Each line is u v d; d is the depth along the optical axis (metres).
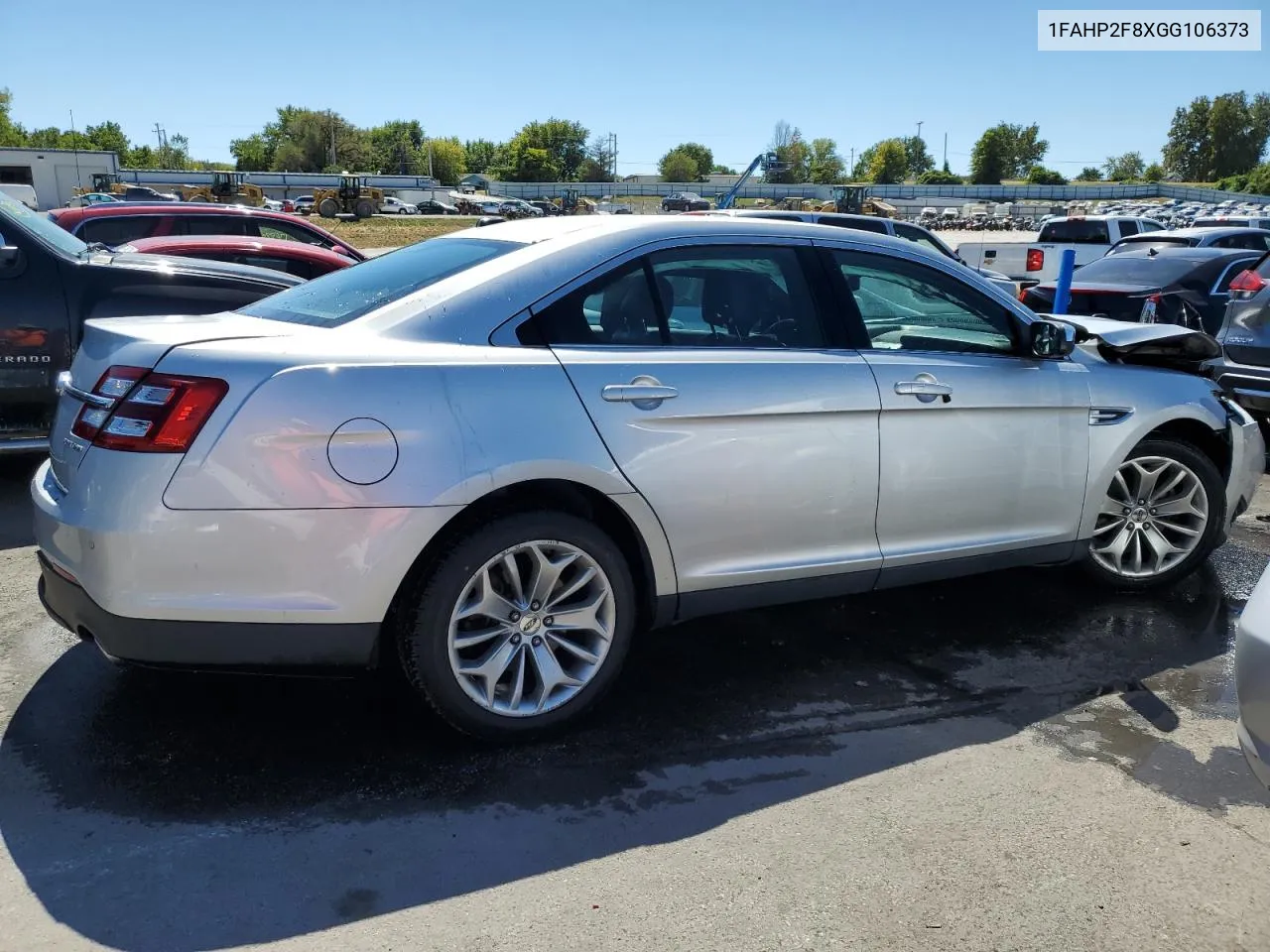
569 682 3.26
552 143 125.50
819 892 2.55
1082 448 4.22
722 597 3.50
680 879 2.59
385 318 3.11
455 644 3.05
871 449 3.65
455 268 3.35
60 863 2.57
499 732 3.16
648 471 3.23
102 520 2.76
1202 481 4.59
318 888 2.51
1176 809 2.96
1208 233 13.09
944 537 3.93
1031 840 2.79
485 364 3.04
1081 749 3.30
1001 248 18.05
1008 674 3.86
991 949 2.36
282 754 3.12
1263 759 2.41
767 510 3.48
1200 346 4.60
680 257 3.47
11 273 5.45
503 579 3.16
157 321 3.35
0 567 4.65
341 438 2.83
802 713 3.50
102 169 58.25
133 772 2.99
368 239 44.25
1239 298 7.35
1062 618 4.43
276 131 128.12
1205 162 131.50
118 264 5.79
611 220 3.54
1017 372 4.03
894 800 2.97
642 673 3.79
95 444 2.86
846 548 3.70
